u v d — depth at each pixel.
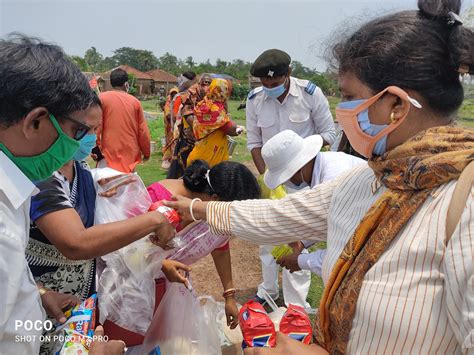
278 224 1.75
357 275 1.18
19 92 1.23
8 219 1.23
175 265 2.32
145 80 59.66
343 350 1.25
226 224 1.88
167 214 1.96
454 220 1.03
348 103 1.25
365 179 1.43
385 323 1.09
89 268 1.99
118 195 2.06
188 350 2.30
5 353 1.27
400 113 1.17
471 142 1.07
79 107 1.37
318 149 2.70
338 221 1.43
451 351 1.05
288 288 3.56
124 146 5.43
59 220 1.71
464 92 1.19
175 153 6.13
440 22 1.16
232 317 2.72
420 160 1.10
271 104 3.93
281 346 1.37
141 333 2.24
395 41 1.15
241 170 2.37
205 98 5.25
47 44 1.36
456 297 0.99
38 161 1.39
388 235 1.13
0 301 1.19
